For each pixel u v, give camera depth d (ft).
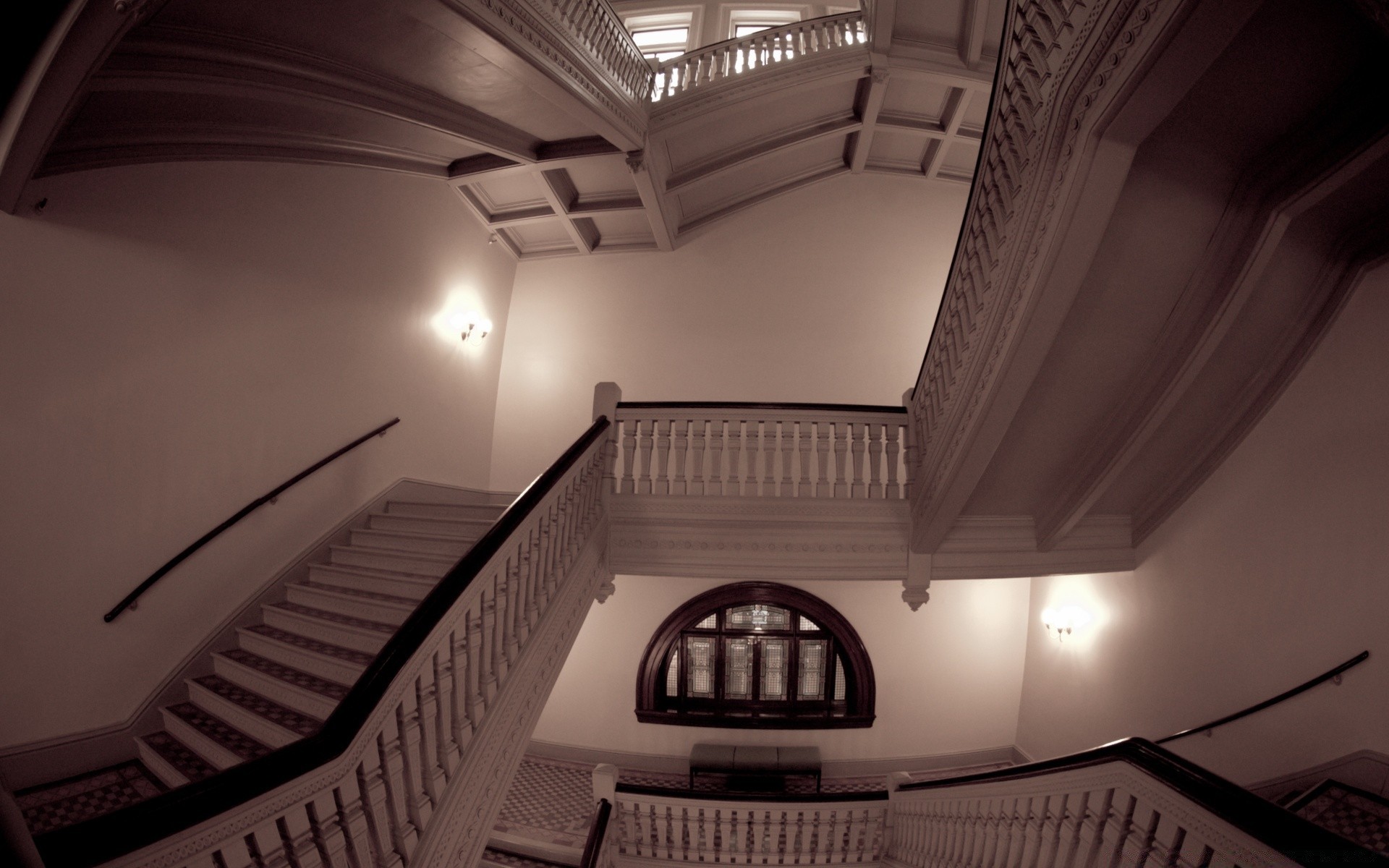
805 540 16.99
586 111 18.56
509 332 30.07
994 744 26.84
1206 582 17.29
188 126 14.43
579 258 30.25
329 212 19.54
